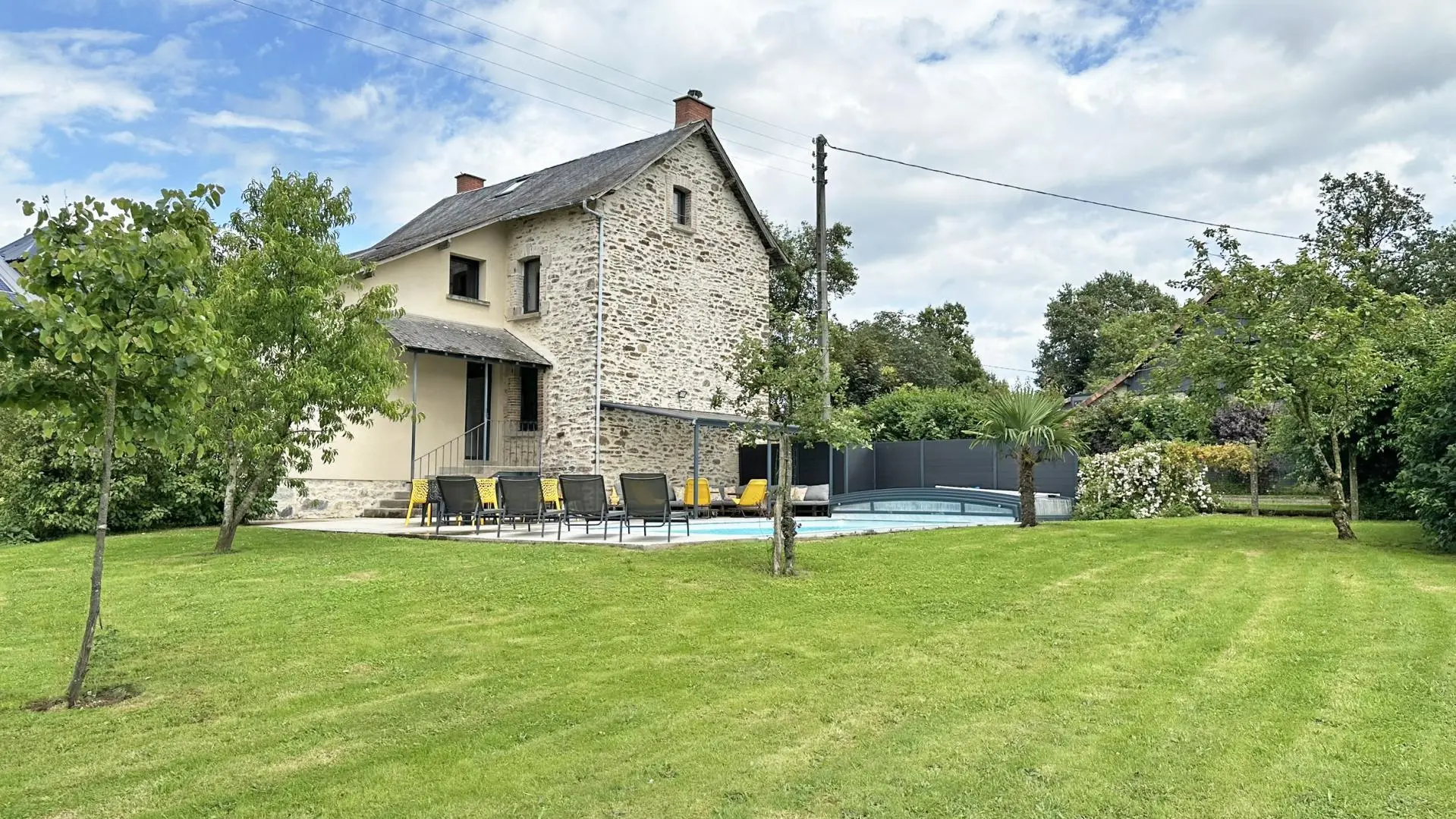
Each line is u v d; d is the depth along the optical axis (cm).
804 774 384
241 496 1431
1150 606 741
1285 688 505
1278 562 963
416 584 812
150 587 805
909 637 636
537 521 1444
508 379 1997
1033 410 1369
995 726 445
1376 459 1553
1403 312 1111
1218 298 1205
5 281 1692
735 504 1886
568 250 1906
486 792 365
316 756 406
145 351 476
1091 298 5566
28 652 595
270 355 1062
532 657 580
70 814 345
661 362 1978
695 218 2097
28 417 1302
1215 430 2088
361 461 1722
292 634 638
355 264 1156
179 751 413
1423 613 699
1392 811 346
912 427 2458
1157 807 351
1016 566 941
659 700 489
